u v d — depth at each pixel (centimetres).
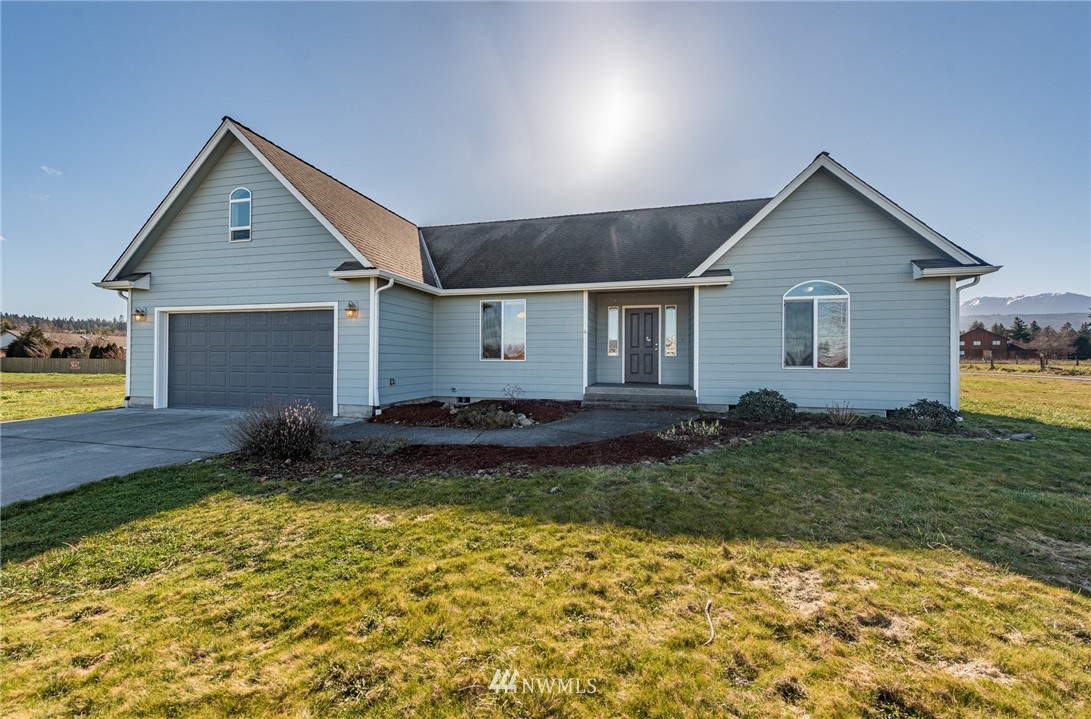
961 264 888
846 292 963
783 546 341
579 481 494
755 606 263
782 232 998
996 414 1033
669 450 629
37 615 264
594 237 1325
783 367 1000
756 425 828
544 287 1149
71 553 340
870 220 951
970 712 187
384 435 775
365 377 1001
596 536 359
